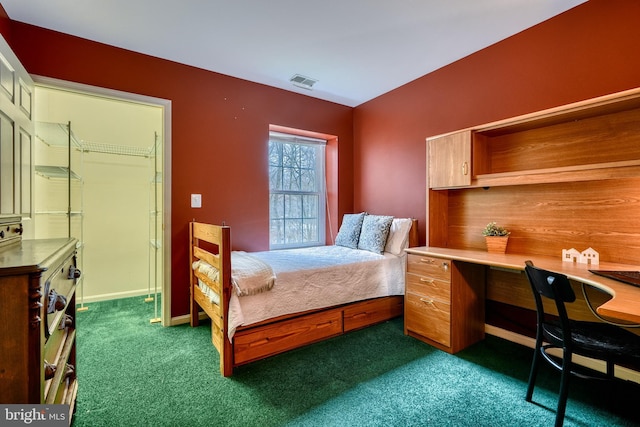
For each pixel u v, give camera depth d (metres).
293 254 2.85
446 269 2.16
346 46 2.48
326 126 3.66
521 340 2.28
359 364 1.99
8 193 1.54
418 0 1.93
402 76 3.03
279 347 2.08
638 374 1.73
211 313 2.14
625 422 1.44
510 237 2.30
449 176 2.40
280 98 3.31
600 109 1.74
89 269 3.24
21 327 0.83
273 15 2.07
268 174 3.22
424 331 2.32
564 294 1.33
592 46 1.92
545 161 2.11
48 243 1.37
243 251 3.05
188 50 2.52
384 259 2.71
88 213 3.22
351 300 2.47
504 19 2.12
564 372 1.35
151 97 2.59
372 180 3.62
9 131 1.58
